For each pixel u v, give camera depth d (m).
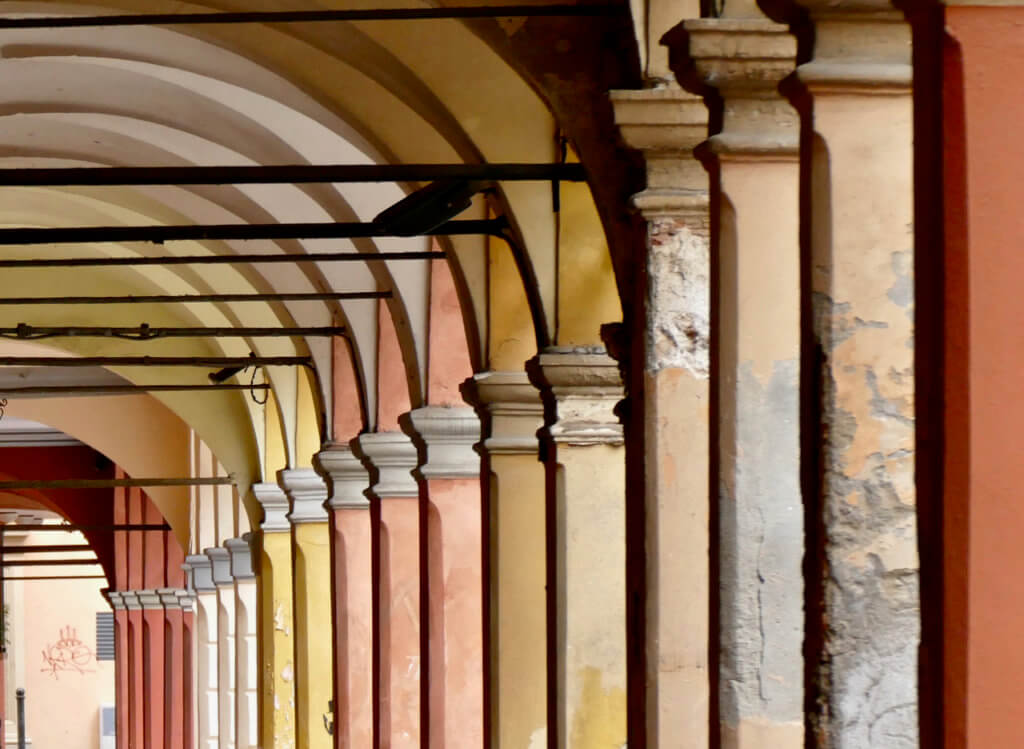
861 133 8.57
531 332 17.75
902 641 8.60
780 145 10.19
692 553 12.17
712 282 10.38
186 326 32.06
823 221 8.59
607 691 15.49
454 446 20.66
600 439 15.47
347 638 26.09
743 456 10.34
